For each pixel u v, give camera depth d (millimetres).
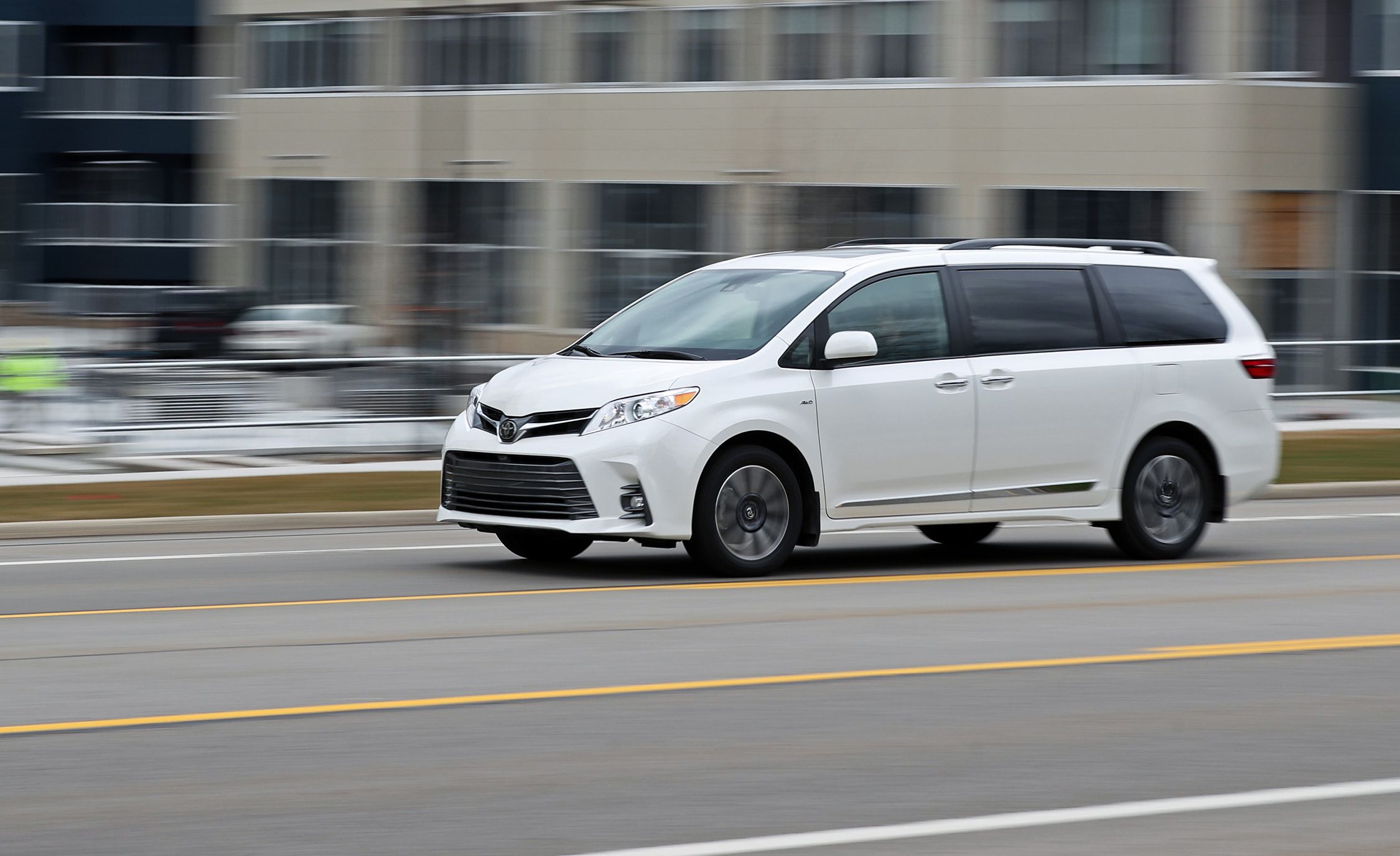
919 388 18938
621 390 17938
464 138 70875
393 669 13492
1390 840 9375
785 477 18422
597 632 15172
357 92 74250
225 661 13828
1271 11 54062
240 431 32562
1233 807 9961
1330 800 10117
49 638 14906
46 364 31938
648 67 67250
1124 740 11500
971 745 11312
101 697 12469
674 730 11617
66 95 90500
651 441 17734
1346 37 53969
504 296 70375
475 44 71188
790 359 18438
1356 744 11445
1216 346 20828
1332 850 9203
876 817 9648
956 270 19500
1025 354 19625
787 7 63906
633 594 17359
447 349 52375
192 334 56656
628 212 67875
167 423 32312
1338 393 41406
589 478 17734
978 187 59406
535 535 20078
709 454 17922
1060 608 16750
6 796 9945
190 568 19812
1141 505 20344
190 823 9461
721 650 14375
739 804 9883
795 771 10609
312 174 75625
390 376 33188
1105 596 17609
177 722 11695
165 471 30688
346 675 13273
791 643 14711
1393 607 17047
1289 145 54031
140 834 9266
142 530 23844
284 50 76812
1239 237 53969
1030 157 58156
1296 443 36000
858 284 18938
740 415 18062
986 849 9094
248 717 11844
